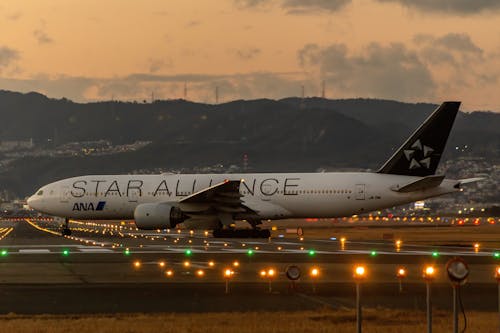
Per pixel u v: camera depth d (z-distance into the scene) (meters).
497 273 69.88
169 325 71.56
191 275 112.50
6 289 97.81
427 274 66.19
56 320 75.06
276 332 68.31
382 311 78.88
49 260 140.88
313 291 94.38
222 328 69.94
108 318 76.12
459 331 67.75
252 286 99.12
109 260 140.12
